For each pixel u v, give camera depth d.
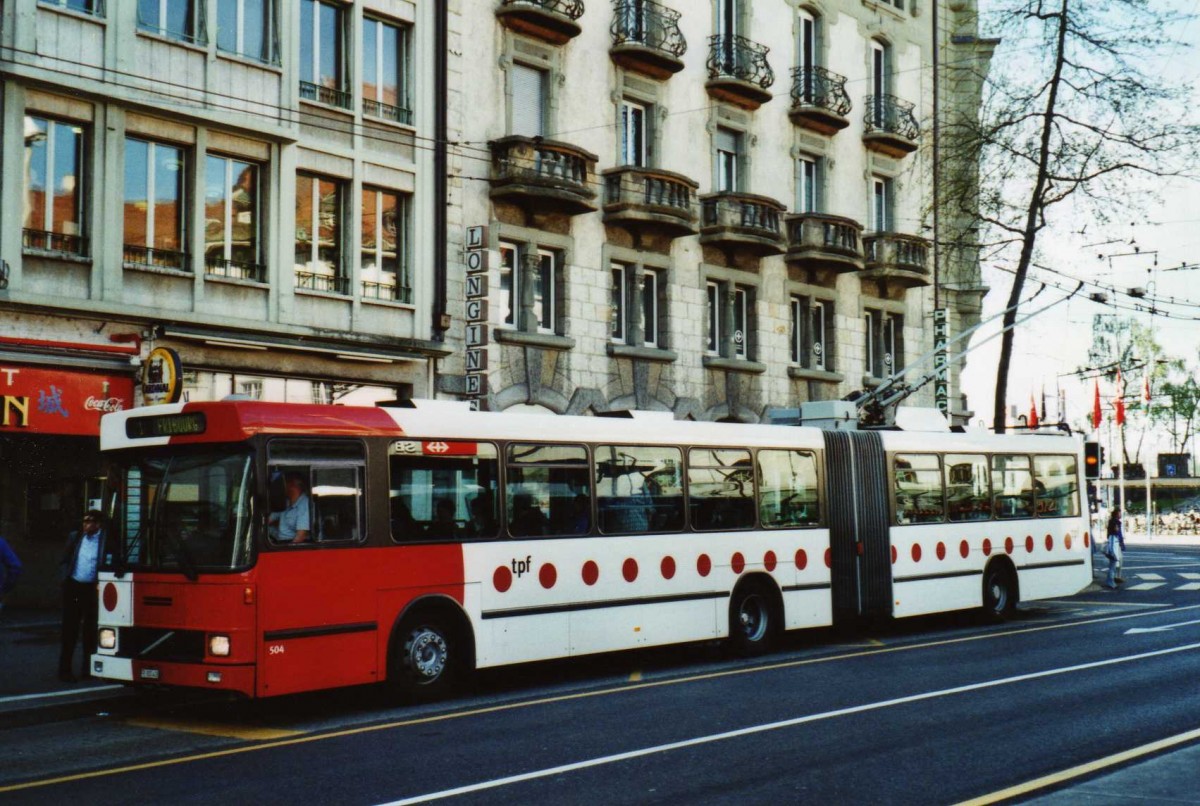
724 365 29.28
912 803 8.07
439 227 23.66
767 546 16.92
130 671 11.96
